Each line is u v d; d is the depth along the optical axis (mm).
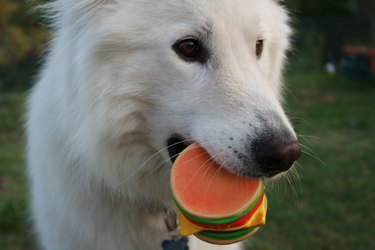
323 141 1525
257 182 507
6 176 1193
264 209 500
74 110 564
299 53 2883
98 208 601
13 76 2215
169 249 602
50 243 653
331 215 1021
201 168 514
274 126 499
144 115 560
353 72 2455
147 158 584
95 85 543
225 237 490
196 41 535
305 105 2016
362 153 1393
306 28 3004
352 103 2068
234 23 536
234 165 506
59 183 608
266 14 601
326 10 3148
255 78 529
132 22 535
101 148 561
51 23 622
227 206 490
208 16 529
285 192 1099
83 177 588
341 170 1247
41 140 625
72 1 558
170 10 533
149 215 615
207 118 525
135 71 542
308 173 1220
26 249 903
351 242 930
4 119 1680
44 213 646
